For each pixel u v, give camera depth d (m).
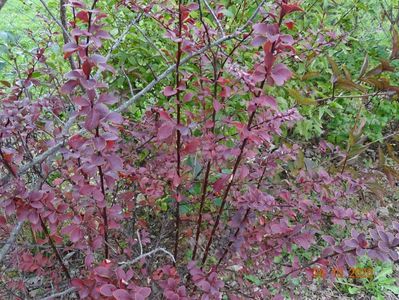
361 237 1.56
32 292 2.04
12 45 2.12
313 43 2.77
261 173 1.98
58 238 1.67
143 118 2.20
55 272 1.90
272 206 1.85
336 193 2.05
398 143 4.20
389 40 3.93
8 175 1.60
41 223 1.61
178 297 1.49
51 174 2.15
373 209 3.38
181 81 1.70
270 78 1.38
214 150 1.69
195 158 2.14
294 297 2.54
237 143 1.91
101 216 1.71
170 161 1.92
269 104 1.43
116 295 1.25
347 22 3.54
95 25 1.38
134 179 1.93
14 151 1.50
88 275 1.65
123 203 2.06
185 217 2.12
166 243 2.23
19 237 2.07
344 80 2.05
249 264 2.06
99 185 1.68
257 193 1.75
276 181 2.18
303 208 1.88
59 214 1.56
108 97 1.29
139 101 2.68
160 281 1.70
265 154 2.09
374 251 1.52
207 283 1.64
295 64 2.84
